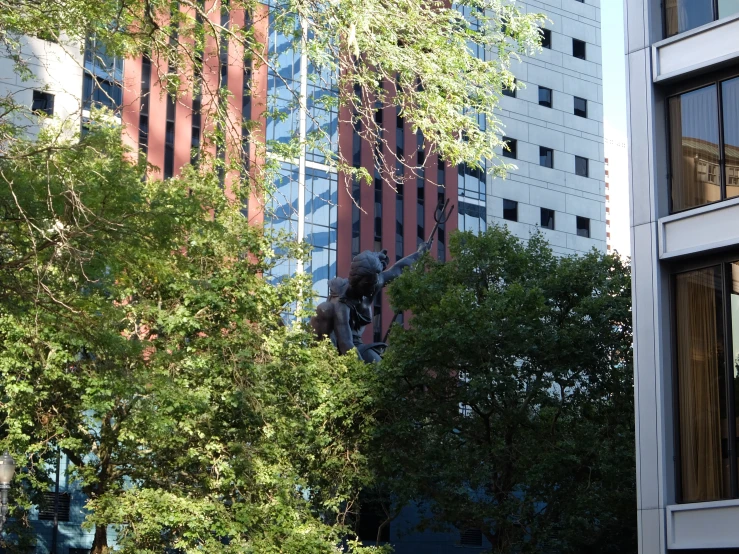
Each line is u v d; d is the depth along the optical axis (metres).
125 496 29.02
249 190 22.34
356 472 35.81
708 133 25.33
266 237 32.16
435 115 19.42
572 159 84.06
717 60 25.08
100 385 26.78
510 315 37.91
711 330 24.39
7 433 30.05
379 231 73.94
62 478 40.78
